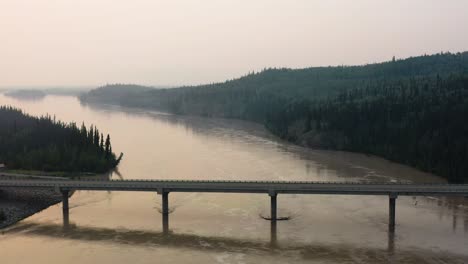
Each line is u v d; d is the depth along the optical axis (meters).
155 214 130.00
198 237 111.56
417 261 95.88
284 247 104.56
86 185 131.75
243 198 145.50
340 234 112.62
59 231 116.25
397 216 126.56
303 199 143.75
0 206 132.75
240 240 109.31
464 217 125.38
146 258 98.62
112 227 119.31
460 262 95.38
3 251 102.44
